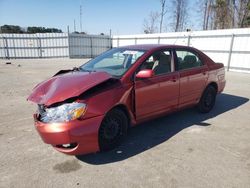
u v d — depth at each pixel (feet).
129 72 12.30
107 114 11.19
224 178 9.64
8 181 9.53
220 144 12.76
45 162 10.98
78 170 10.33
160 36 68.49
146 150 12.08
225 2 110.63
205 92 17.51
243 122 16.24
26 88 29.04
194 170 10.23
